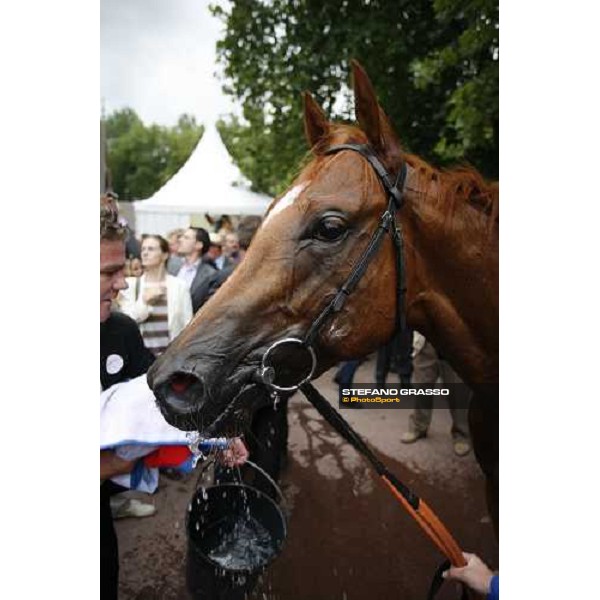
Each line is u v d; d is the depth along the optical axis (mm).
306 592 2248
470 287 1389
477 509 2820
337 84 4129
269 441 2426
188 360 1137
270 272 1185
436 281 1370
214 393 1139
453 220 1339
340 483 3098
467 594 1690
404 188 1281
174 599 2189
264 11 4121
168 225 5758
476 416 1680
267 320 1184
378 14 3787
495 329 1446
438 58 3430
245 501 1811
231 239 4750
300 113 4293
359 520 2758
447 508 2826
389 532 2664
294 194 1227
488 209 1438
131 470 1614
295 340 1188
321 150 1297
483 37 2979
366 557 2479
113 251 1672
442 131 3732
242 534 1791
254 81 4328
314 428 3857
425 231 1312
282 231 1195
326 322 1209
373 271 1234
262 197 5609
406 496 1343
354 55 3893
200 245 3785
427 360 3502
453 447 3539
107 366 1803
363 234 1219
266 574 2355
